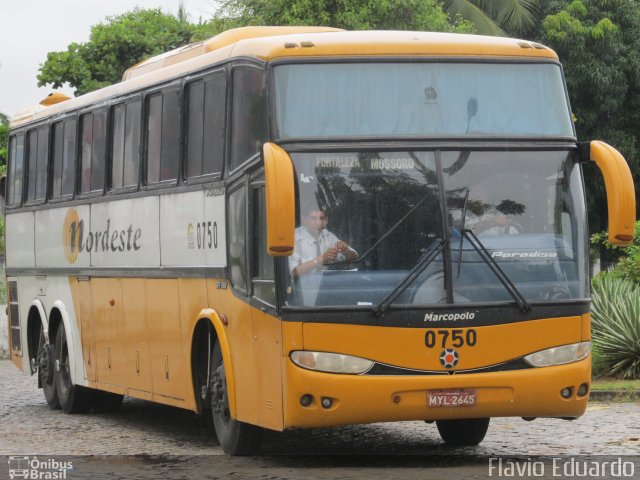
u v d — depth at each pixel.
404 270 12.09
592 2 45.12
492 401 12.05
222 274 13.62
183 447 14.84
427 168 12.35
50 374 20.02
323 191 12.15
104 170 17.70
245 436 13.49
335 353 11.85
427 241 12.18
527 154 12.60
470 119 12.62
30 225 21.11
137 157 16.52
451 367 11.98
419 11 35.88
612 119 44.53
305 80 12.45
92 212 18.12
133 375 16.62
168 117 15.53
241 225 13.05
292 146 12.21
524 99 12.82
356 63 12.56
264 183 12.39
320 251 12.02
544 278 12.36
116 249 17.14
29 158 21.36
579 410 12.43
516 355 12.14
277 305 12.02
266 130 12.42
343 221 12.11
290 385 11.87
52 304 19.91
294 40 12.64
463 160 12.43
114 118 17.50
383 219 12.16
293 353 11.87
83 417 18.86
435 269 12.12
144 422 18.00
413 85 12.61
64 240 19.36
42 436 16.28
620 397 19.28
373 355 11.88
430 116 12.55
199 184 14.35
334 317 11.87
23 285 21.55
